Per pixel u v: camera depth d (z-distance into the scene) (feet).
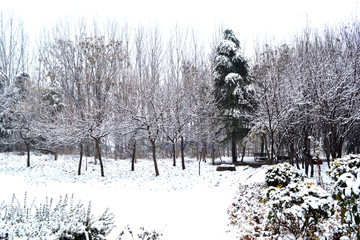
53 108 64.28
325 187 22.76
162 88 47.11
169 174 43.34
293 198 11.95
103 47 55.01
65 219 11.57
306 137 36.91
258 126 43.24
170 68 73.36
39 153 73.05
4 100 69.10
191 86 51.98
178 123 48.14
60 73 62.34
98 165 55.57
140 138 51.06
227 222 17.31
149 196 26.94
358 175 9.66
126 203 23.71
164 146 77.46
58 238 10.13
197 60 75.31
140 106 44.65
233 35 60.85
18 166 52.26
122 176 41.83
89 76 54.44
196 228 16.62
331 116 31.89
